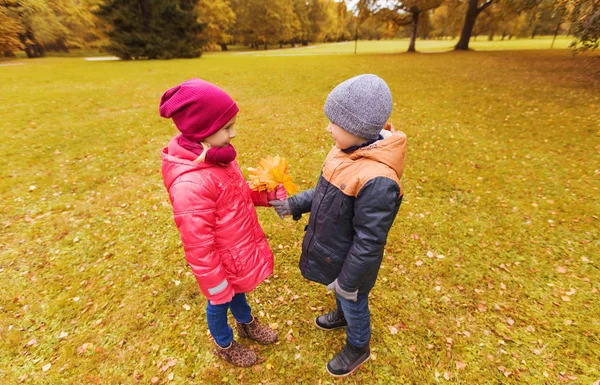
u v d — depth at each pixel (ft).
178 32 100.94
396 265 9.86
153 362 7.07
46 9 118.62
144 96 34.83
